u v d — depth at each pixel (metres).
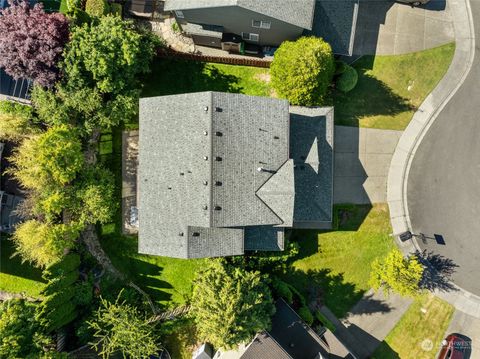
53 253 30.45
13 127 30.48
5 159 34.28
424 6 37.06
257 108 29.86
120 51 30.31
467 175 36.47
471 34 36.91
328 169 33.41
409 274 31.77
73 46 29.47
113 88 31.25
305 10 30.66
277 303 33.78
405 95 36.78
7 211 34.34
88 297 34.00
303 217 33.44
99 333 34.31
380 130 36.72
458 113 36.62
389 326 36.56
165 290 36.28
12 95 34.31
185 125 29.61
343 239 36.47
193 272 36.19
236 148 29.28
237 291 29.75
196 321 31.58
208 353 34.97
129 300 35.53
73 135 31.45
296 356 32.59
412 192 36.56
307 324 34.22
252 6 29.47
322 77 31.41
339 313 36.47
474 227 36.47
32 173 29.92
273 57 35.66
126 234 36.12
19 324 28.88
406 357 36.41
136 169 35.94
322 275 36.47
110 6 34.81
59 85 30.48
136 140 36.03
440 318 36.59
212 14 31.05
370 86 36.78
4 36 29.14
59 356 30.23
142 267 36.22
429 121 36.72
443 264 36.69
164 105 30.56
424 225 36.59
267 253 33.66
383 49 36.84
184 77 36.44
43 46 29.27
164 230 30.59
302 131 33.19
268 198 30.30
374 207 36.62
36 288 35.47
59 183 31.31
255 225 30.67
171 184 30.25
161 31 36.41
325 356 32.44
